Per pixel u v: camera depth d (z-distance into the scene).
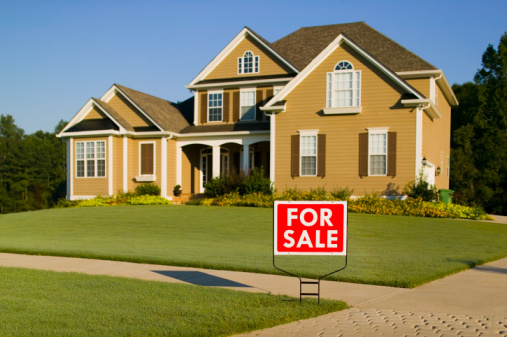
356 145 23.70
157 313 6.44
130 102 29.42
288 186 24.86
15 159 80.00
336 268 9.87
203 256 11.27
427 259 11.12
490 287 8.41
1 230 17.77
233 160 30.72
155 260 10.69
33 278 8.73
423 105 22.69
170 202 27.16
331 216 7.05
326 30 32.09
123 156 28.27
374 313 6.73
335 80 24.12
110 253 11.68
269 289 8.12
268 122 28.56
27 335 5.54
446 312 6.79
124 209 23.25
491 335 5.80
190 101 35.28
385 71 23.12
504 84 45.00
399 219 19.69
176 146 29.45
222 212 21.45
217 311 6.56
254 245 13.47
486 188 42.31
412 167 22.77
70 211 23.17
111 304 6.89
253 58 29.36
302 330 6.00
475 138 46.34
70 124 29.36
